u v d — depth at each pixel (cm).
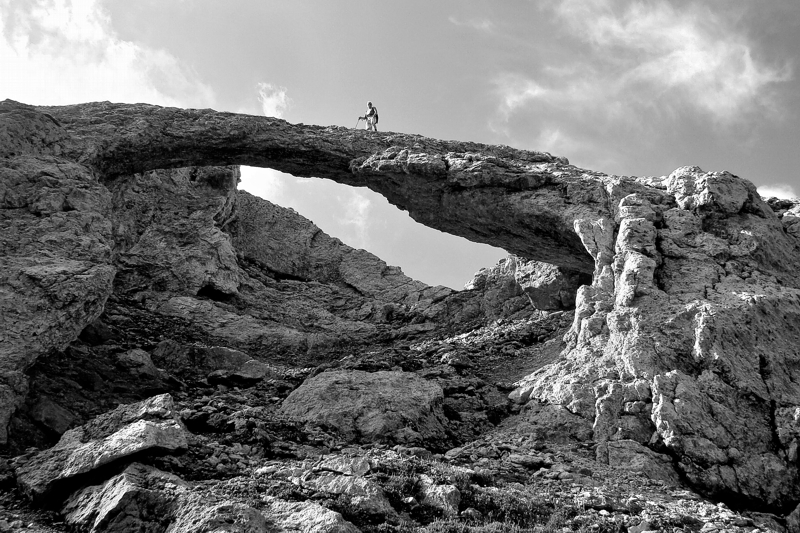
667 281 1784
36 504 1127
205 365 1927
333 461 1253
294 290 2991
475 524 1111
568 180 2067
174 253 2625
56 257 1691
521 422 1616
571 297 2350
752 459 1439
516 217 2089
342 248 3272
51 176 1870
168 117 2269
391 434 1521
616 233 1933
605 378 1628
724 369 1560
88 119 2200
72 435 1295
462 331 2652
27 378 1458
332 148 2258
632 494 1298
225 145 2273
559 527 1127
